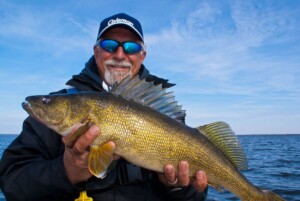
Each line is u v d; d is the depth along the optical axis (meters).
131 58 0.77
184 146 0.61
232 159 0.67
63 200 0.59
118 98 0.59
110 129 0.57
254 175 2.59
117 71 0.76
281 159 4.21
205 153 0.63
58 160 0.55
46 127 0.63
